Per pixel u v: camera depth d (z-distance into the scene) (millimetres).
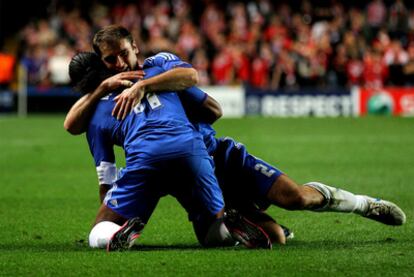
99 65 16781
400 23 68625
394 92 59781
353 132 45844
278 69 62875
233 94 60750
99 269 14680
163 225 19984
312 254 15750
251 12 70500
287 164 32656
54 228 19781
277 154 35906
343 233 18406
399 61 62531
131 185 16266
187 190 16438
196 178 16281
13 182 28578
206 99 16875
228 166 17125
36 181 28812
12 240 18188
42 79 65438
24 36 72062
